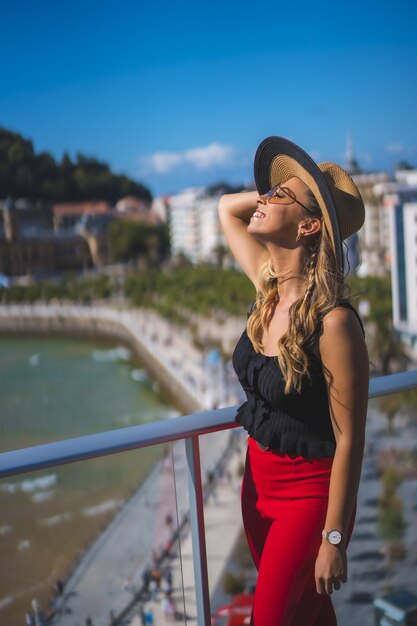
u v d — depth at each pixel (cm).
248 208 202
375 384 199
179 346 9681
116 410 8231
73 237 12231
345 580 152
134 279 11919
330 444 158
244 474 179
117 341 10850
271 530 165
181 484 174
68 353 10462
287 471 162
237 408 179
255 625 163
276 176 177
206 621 179
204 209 12325
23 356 10238
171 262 12319
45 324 11438
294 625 166
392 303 8012
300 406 157
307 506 160
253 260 198
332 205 153
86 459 152
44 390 8638
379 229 8912
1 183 12112
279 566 160
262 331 170
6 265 11869
